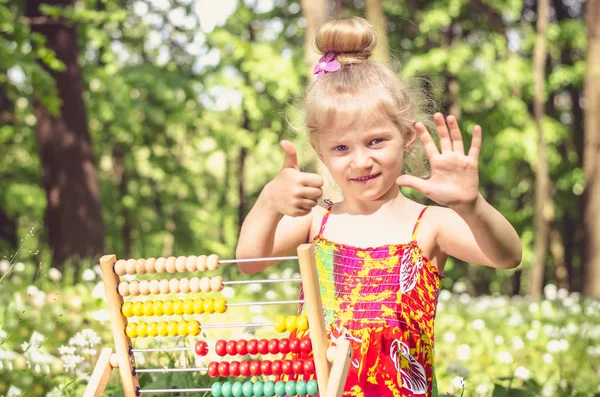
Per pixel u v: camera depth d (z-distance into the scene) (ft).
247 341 9.54
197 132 71.56
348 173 9.70
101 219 44.68
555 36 63.36
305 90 10.61
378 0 35.06
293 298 30.81
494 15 64.13
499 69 62.54
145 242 81.05
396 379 9.45
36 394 15.20
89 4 41.55
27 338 19.39
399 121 9.75
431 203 51.24
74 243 43.39
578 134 69.46
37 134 44.24
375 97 9.53
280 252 10.52
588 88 53.36
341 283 9.96
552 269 84.58
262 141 68.59
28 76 38.60
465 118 66.39
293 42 68.08
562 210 74.28
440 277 10.23
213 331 20.51
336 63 10.02
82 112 44.32
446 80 64.69
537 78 56.80
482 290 92.07
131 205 76.69
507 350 25.31
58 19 41.45
